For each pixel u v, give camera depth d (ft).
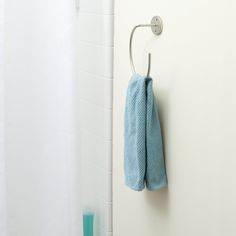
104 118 6.28
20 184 4.39
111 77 6.09
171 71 4.86
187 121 4.72
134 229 5.85
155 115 4.94
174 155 4.98
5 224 4.32
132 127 4.97
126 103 5.06
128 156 5.10
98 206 6.70
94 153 6.63
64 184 4.37
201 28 4.39
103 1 5.99
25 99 4.25
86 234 6.77
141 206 5.65
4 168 4.22
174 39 4.76
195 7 4.43
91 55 6.40
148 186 5.04
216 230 4.53
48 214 4.44
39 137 4.33
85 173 6.83
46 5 4.11
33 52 4.18
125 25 5.59
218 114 4.33
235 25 4.03
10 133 4.28
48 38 4.16
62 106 4.24
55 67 4.19
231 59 4.11
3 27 4.03
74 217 4.39
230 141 4.24
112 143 6.27
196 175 4.70
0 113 4.13
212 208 4.54
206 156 4.54
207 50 4.35
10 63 4.17
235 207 4.27
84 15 6.41
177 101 4.83
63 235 4.45
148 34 5.16
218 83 4.28
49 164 4.36
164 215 5.26
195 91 4.56
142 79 4.82
